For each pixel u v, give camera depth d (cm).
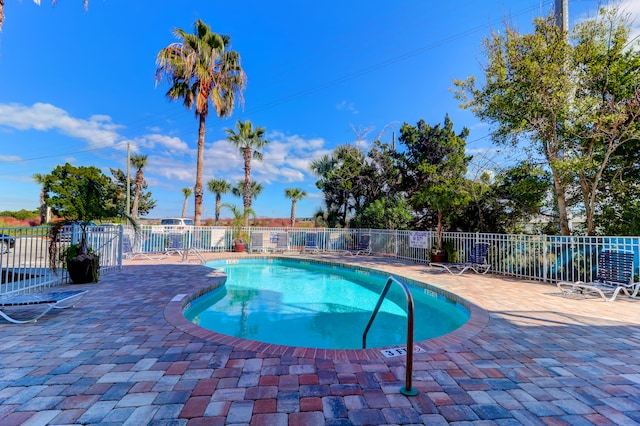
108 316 429
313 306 651
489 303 517
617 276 555
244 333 492
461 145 1497
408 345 233
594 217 832
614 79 709
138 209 3344
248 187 1908
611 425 196
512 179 955
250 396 225
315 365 280
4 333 357
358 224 1620
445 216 1175
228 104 1543
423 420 198
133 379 248
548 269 726
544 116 750
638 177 747
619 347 329
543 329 387
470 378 258
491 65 797
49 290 586
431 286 684
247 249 1543
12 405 208
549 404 219
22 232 556
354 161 1712
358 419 198
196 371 264
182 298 535
